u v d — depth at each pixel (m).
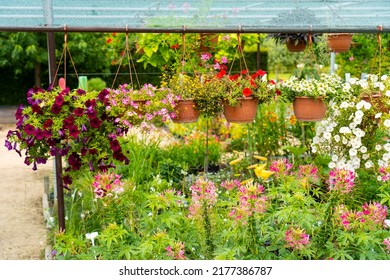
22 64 14.80
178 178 6.34
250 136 6.73
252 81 4.94
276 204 3.89
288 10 5.35
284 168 3.97
